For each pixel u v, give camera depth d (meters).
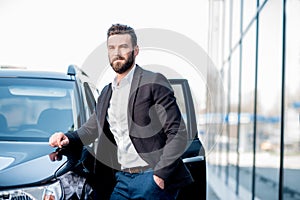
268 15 8.80
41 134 4.02
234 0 13.94
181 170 3.31
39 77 4.69
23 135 3.97
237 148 12.74
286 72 7.36
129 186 3.49
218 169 17.27
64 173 3.39
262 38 9.60
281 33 7.62
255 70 9.98
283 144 7.39
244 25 11.87
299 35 6.79
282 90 7.36
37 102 4.35
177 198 4.06
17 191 3.18
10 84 4.54
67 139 3.61
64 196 3.30
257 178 9.92
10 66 5.20
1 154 3.53
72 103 4.36
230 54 14.73
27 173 3.30
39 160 3.47
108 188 3.80
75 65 5.05
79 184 3.43
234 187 12.62
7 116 4.21
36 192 3.22
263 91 9.62
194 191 4.17
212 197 10.52
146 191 3.41
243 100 11.99
